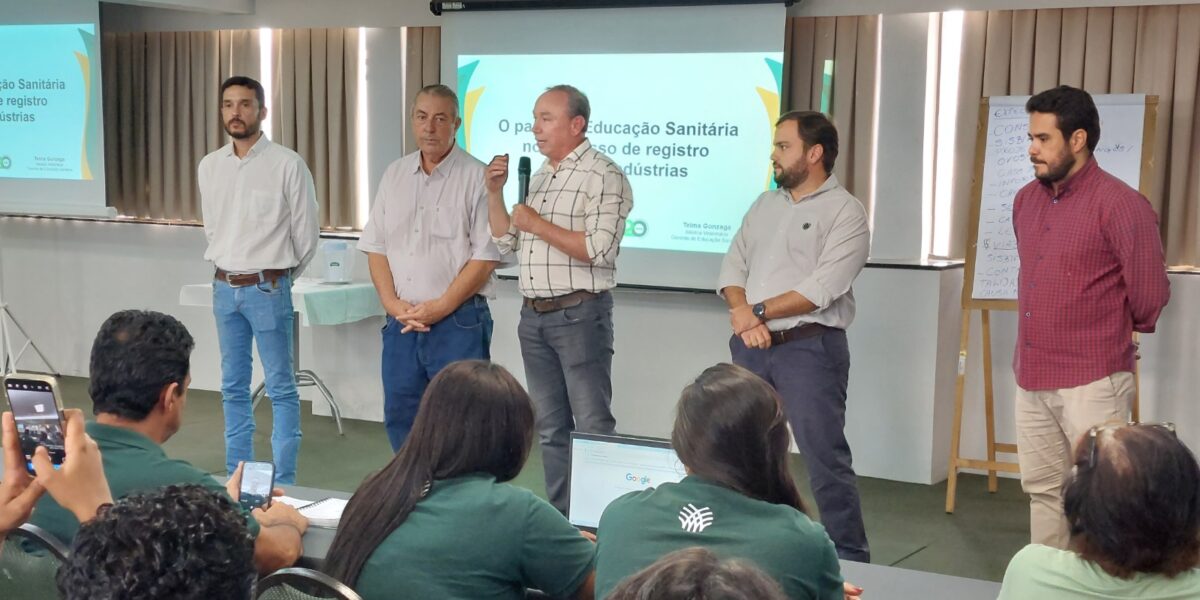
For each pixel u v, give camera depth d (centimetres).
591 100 590
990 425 507
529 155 607
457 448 210
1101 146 479
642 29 576
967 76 527
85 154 713
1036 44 512
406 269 428
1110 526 173
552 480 424
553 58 597
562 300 407
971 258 496
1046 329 366
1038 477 380
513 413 212
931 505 504
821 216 385
